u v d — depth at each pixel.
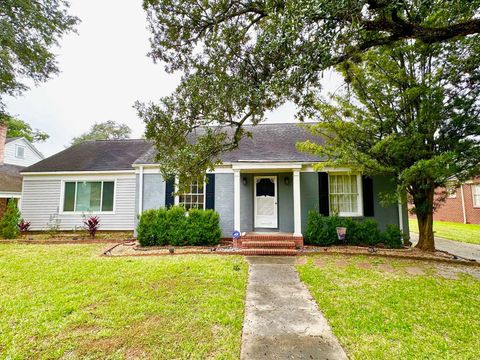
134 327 3.33
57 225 11.42
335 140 7.82
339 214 9.12
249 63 3.98
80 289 4.58
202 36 5.07
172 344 2.97
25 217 11.64
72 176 11.80
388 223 8.82
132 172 11.58
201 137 4.98
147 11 4.97
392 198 7.41
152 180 10.00
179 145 5.00
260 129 12.23
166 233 8.73
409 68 7.04
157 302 4.08
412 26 3.19
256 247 8.12
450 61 6.35
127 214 11.64
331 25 2.72
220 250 7.90
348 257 7.02
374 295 4.40
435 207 7.82
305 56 2.89
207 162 4.98
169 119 4.66
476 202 15.67
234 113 4.34
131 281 5.00
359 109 7.48
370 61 6.73
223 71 4.23
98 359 2.69
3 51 8.96
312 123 11.66
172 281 5.04
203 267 5.98
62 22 10.30
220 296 4.34
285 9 2.78
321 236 8.37
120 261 6.54
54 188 11.80
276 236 8.53
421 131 6.86
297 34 2.76
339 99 7.54
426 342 3.00
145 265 6.13
